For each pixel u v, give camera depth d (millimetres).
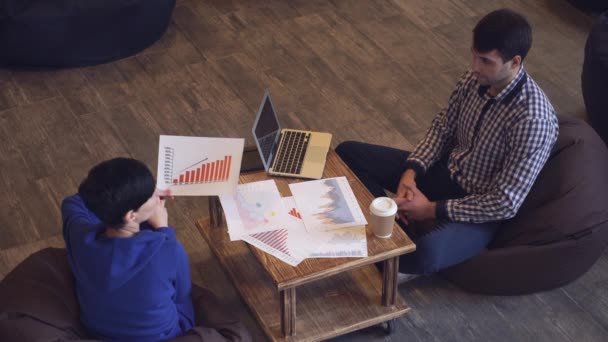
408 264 2703
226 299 2904
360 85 4043
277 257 2400
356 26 4512
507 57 2432
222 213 2961
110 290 2096
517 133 2547
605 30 3627
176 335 2348
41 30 3900
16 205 3295
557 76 4105
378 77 4105
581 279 2969
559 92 3996
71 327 2254
